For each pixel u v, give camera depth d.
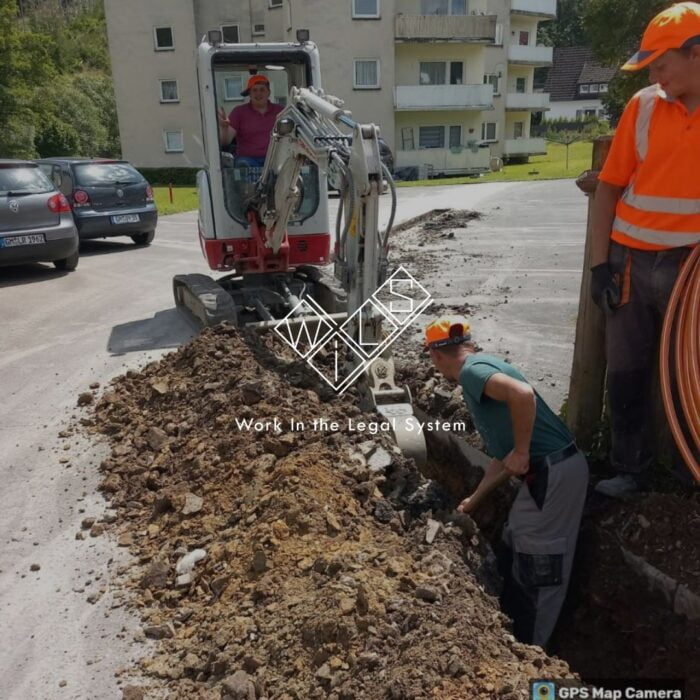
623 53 21.98
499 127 39.84
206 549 3.65
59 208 10.22
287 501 3.60
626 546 3.67
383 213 15.22
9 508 4.27
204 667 2.91
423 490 3.88
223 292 6.86
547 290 8.08
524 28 41.16
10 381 6.21
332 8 31.33
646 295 3.46
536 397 3.73
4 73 27.05
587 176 3.76
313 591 3.08
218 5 32.88
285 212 6.05
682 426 3.82
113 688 2.91
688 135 3.09
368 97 32.91
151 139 34.88
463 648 2.60
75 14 60.25
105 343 7.12
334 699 2.54
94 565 3.72
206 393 5.06
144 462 4.59
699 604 3.29
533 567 3.66
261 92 6.92
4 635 3.24
